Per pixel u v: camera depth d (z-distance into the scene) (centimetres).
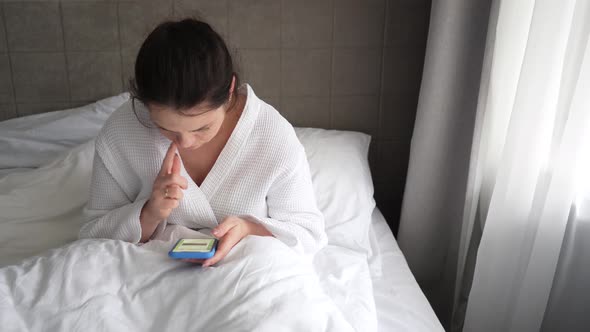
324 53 188
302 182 108
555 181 109
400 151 200
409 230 177
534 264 115
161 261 88
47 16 180
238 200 106
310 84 192
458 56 153
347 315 96
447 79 155
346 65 189
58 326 74
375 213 179
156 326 77
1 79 187
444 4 150
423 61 189
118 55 186
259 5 182
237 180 105
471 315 137
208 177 104
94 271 85
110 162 104
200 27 82
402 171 203
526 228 122
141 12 182
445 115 159
